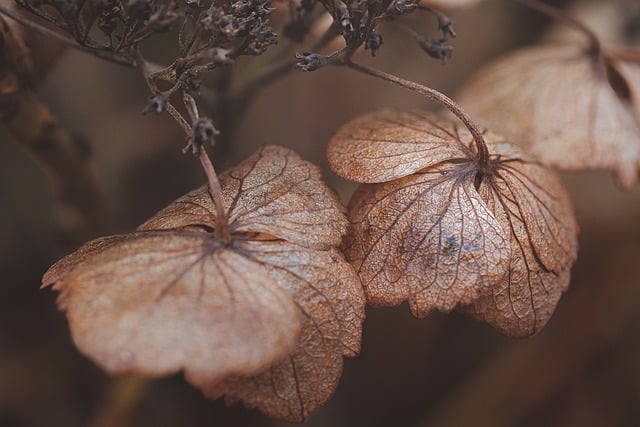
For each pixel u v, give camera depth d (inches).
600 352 8.4
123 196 8.3
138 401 7.1
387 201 5.1
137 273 4.6
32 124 6.1
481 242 4.9
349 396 8.2
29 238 8.3
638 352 8.4
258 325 4.5
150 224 5.0
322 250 4.9
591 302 8.4
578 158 5.8
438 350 8.3
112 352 4.4
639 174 6.0
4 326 8.2
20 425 7.9
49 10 5.8
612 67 6.2
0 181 8.3
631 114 6.2
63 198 6.7
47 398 8.0
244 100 6.2
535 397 8.1
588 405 8.3
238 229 4.8
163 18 4.9
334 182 8.3
